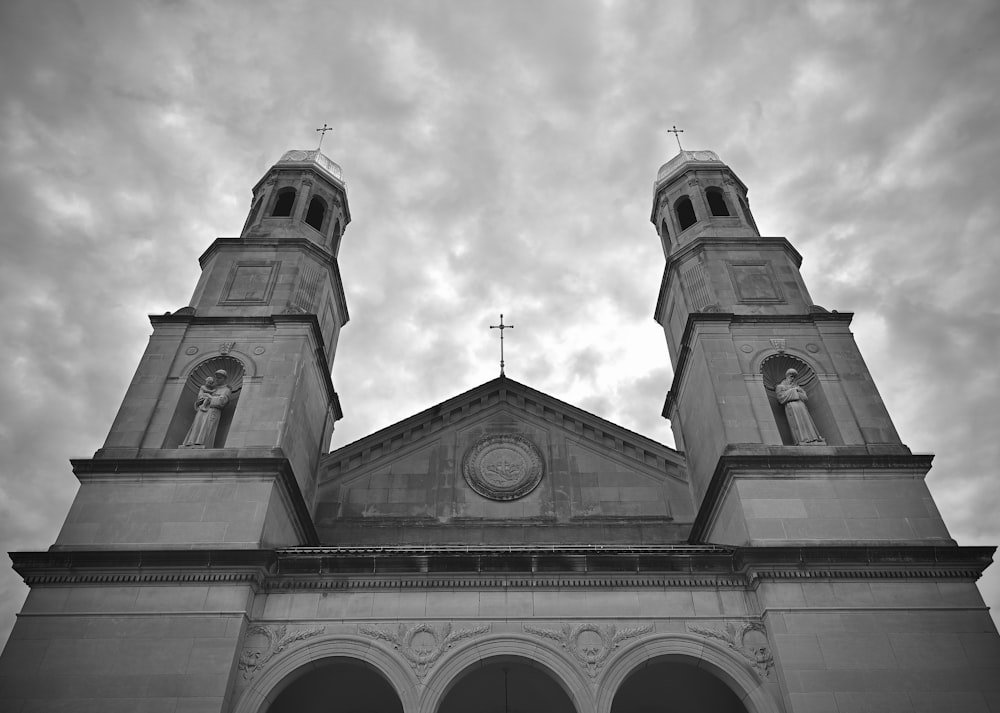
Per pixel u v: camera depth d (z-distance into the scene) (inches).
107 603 644.1
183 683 599.5
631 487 927.0
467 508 901.8
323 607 666.8
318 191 1122.7
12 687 594.6
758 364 858.8
